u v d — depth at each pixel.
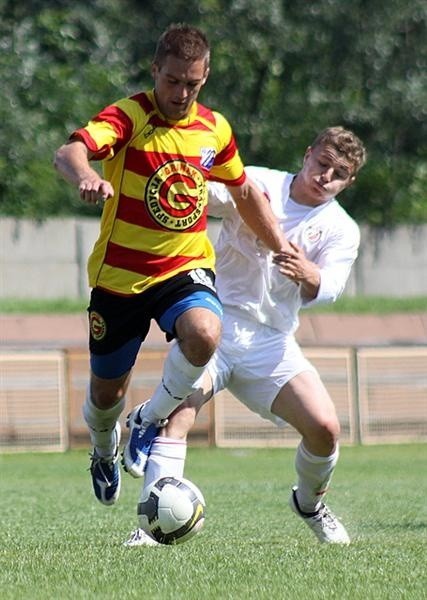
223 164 20.02
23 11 106.94
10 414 59.56
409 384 65.69
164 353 60.47
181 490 19.41
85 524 26.94
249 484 40.38
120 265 19.23
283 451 59.75
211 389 21.41
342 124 109.88
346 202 110.88
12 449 59.44
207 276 19.42
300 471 22.27
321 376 64.06
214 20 106.69
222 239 22.22
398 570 17.50
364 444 64.44
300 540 23.11
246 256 21.81
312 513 22.73
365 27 107.94
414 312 94.44
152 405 19.67
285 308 22.06
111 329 19.69
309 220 22.22
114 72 105.38
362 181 110.31
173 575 16.84
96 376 20.47
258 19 106.38
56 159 17.81
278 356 21.81
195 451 59.72
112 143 18.45
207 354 18.80
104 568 17.47
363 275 101.31
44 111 102.62
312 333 87.56
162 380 19.50
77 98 103.62
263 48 106.50
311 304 21.73
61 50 106.31
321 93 108.69
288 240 22.14
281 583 16.20
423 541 22.39
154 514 19.31
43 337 81.75
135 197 18.92
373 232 101.56
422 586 16.02
